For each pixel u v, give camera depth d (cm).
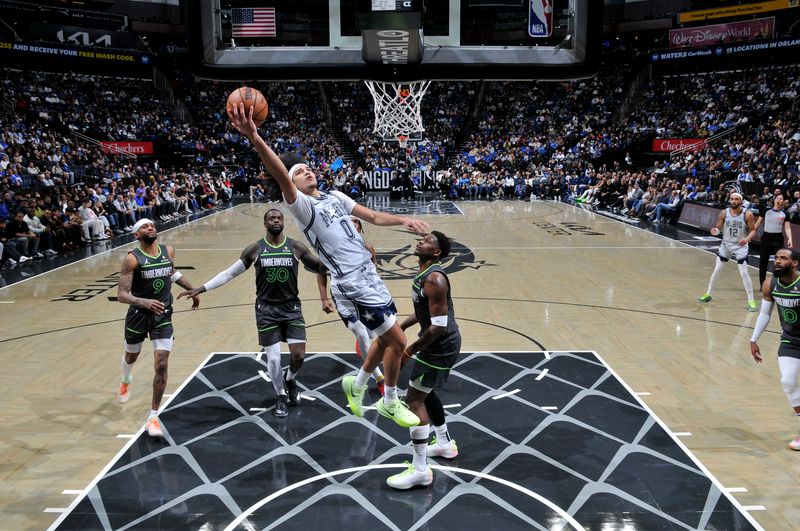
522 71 961
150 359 698
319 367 668
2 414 556
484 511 398
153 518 393
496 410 554
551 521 385
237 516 395
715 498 412
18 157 1944
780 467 454
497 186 2700
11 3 3002
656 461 462
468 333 782
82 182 2112
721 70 3153
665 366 663
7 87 2853
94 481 439
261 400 585
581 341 749
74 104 2970
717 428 517
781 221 962
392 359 393
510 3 943
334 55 943
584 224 1830
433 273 420
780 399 577
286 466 460
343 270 369
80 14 3203
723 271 1153
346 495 419
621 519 387
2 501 415
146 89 3400
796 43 2791
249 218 2028
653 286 1038
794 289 482
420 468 427
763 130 2469
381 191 2819
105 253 1394
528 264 1229
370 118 3478
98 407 570
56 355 713
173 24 3512
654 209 1909
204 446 493
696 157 2414
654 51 3147
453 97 3666
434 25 951
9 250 1254
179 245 1483
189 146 2880
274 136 3175
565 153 3023
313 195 365
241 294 1004
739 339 755
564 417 538
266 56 945
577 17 940
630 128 3098
